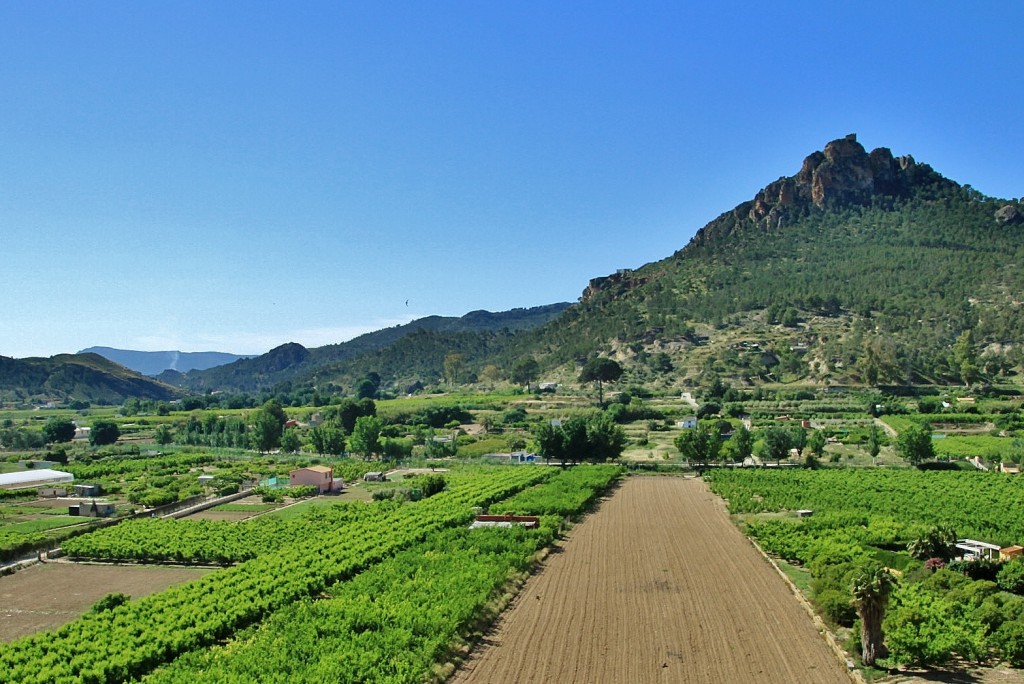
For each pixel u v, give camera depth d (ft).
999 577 230.89
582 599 221.46
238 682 157.48
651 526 323.57
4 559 278.26
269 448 628.28
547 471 474.90
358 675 162.61
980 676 169.78
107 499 418.10
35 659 172.24
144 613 202.69
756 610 209.56
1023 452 455.22
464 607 198.29
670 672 169.89
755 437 558.15
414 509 347.15
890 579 175.01
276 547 286.05
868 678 167.32
